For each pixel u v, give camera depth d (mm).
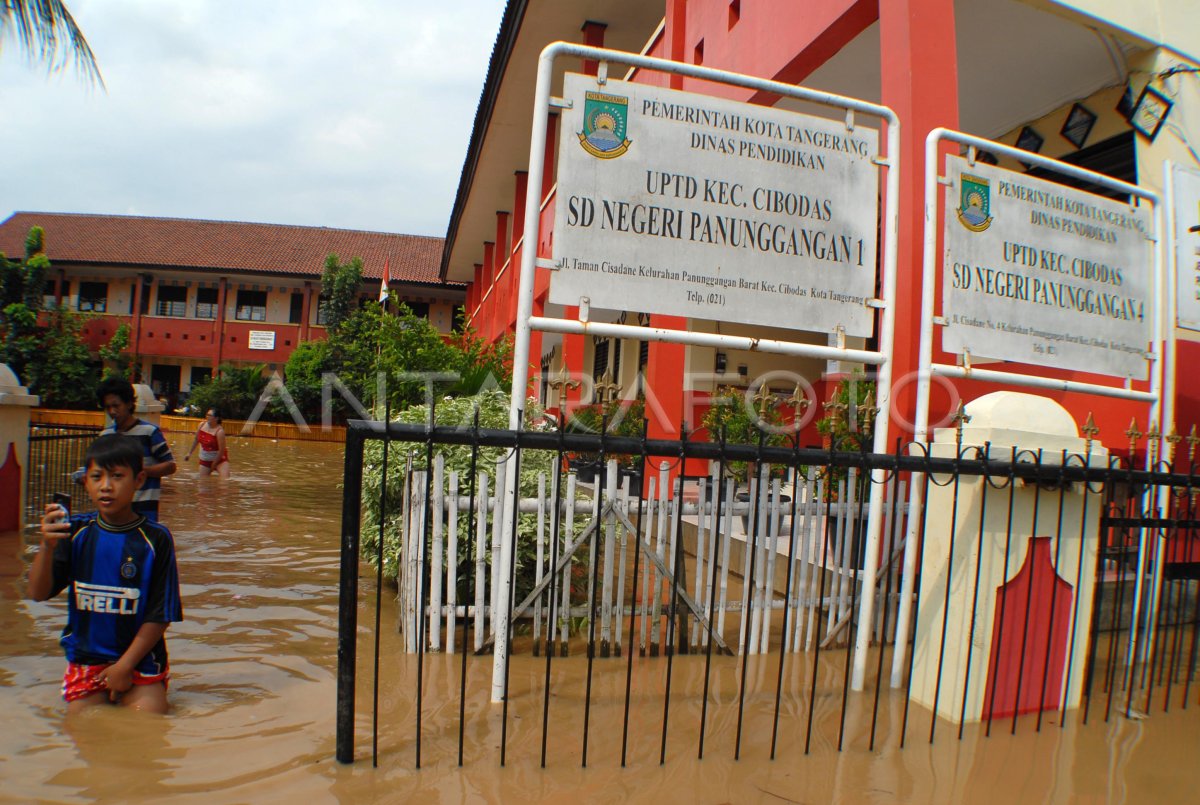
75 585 3354
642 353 13516
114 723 3209
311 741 3096
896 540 4770
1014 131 8555
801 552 4680
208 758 2906
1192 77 6434
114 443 3354
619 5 12523
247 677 3896
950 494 3689
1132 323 4848
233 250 35562
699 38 9586
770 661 4414
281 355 34000
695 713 3559
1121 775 3111
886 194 4188
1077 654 3861
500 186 20109
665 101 3787
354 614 2865
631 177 3715
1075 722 3682
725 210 3865
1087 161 7773
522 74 14688
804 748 3213
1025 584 3703
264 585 5910
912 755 3193
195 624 4828
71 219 37688
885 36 5738
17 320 24781
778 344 3934
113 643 3377
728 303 3852
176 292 34969
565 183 3621
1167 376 5211
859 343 9102
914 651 3850
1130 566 5117
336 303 32469
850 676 4191
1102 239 4750
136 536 3371
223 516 9180
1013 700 3705
